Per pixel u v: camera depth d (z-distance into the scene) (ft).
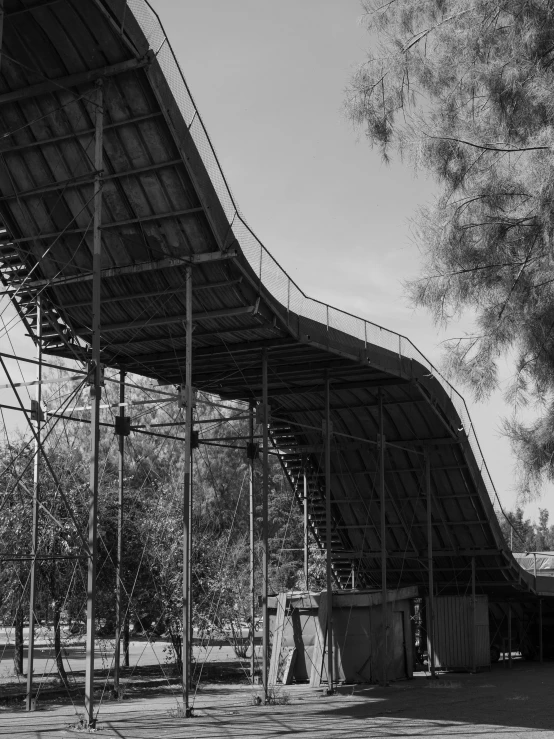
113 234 60.64
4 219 62.69
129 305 64.95
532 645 121.39
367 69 48.65
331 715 56.95
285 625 82.43
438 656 98.68
